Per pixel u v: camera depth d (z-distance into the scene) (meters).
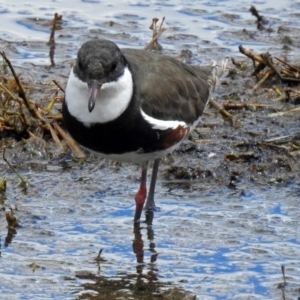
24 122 14.73
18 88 15.12
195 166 14.20
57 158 14.45
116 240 12.37
